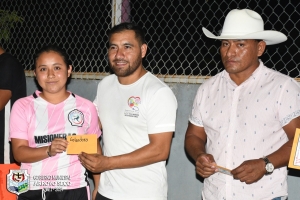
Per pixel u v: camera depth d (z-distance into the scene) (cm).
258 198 289
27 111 325
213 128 304
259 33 285
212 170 292
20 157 319
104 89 332
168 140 310
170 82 409
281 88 284
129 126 314
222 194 298
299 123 282
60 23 498
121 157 306
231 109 297
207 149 312
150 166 316
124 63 312
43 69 324
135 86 317
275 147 288
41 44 515
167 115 307
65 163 323
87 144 310
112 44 315
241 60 291
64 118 325
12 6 538
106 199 322
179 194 409
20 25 532
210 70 409
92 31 471
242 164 279
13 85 394
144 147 307
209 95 312
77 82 463
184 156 404
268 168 276
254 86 294
